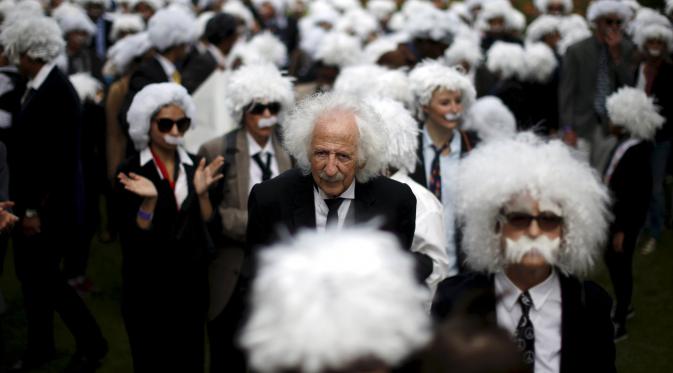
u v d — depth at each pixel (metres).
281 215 2.91
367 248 1.15
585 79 7.18
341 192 2.88
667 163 7.29
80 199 4.77
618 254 5.23
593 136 7.15
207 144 4.34
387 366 1.10
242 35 11.35
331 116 2.87
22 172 4.50
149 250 3.98
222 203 4.21
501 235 2.33
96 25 9.82
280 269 1.13
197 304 4.06
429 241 3.13
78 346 4.68
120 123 5.58
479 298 2.27
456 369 1.27
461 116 4.50
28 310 4.66
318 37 9.35
